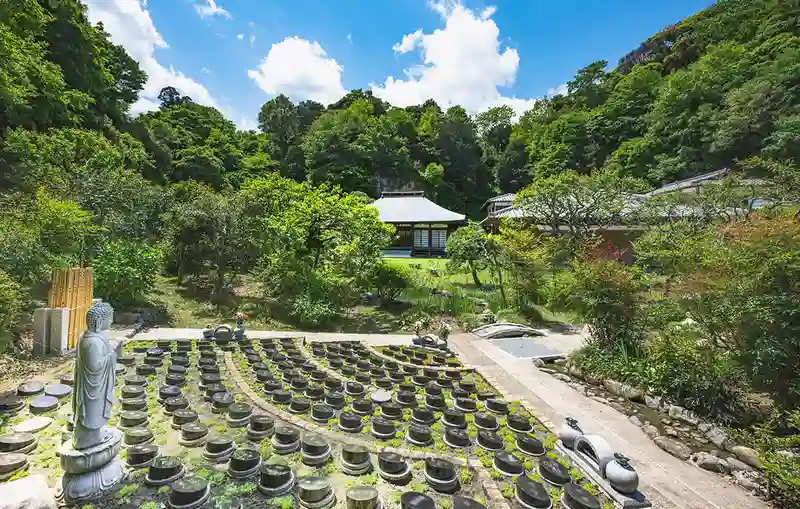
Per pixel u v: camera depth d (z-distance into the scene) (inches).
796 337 255.9
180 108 2167.8
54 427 252.1
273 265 624.1
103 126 1133.7
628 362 369.4
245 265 706.8
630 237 911.7
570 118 2166.6
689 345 327.3
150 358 370.9
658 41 2588.6
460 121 2645.2
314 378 353.7
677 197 784.3
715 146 1424.7
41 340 378.6
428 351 466.0
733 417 294.2
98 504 181.8
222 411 282.8
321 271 641.6
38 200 483.8
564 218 861.8
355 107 2598.4
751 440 241.9
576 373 400.2
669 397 324.8
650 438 275.3
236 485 199.8
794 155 1037.2
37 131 778.2
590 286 421.7
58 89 835.4
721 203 693.3
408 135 2519.7
